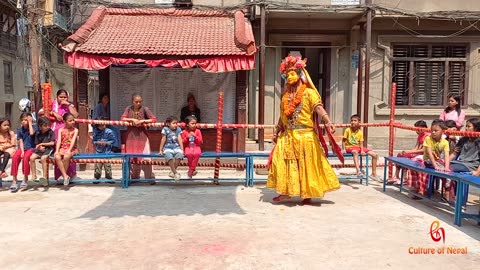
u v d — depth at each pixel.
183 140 7.18
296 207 5.79
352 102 11.44
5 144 6.86
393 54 11.44
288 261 3.78
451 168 5.74
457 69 11.47
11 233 4.55
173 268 3.61
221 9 10.84
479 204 5.95
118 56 8.57
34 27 10.80
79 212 5.43
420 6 11.15
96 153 7.45
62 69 24.19
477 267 3.68
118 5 10.76
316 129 6.07
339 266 3.68
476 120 5.98
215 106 9.82
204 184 7.45
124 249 4.06
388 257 3.90
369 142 11.37
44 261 3.77
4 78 21.22
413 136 11.41
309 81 5.94
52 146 7.04
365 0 10.59
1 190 6.80
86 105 9.02
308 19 11.18
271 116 11.50
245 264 3.70
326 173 5.96
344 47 11.38
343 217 5.27
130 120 7.19
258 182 7.65
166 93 9.84
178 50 8.68
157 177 8.20
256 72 11.25
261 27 10.18
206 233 4.56
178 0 10.97
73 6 11.10
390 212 5.55
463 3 11.22
